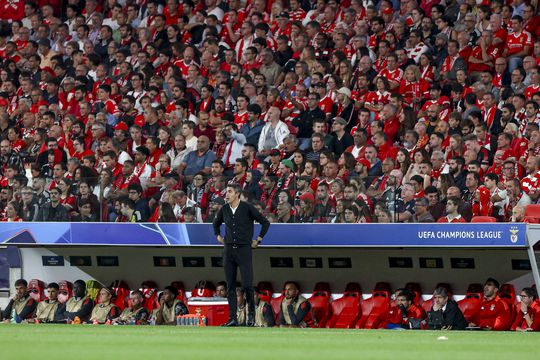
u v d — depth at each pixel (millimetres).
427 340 45750
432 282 70625
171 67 96938
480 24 87938
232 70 93312
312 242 70500
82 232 76750
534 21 85812
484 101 79688
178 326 64000
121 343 41625
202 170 75125
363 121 82938
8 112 105938
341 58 89375
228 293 62094
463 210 68438
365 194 69750
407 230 67938
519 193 68938
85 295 77562
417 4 92562
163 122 91500
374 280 72188
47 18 113188
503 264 68250
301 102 87500
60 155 90938
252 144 82438
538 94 78625
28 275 81750
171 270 78062
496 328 64812
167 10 104812
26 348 37719
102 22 109938
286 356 34500
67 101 101438
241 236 60906
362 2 94750
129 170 76625
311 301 71938
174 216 74500
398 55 87875
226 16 100750
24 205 79125
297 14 98312
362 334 51625
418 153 73938
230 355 34688
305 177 71750
